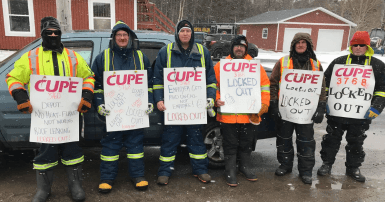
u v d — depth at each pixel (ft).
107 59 9.48
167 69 9.86
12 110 9.94
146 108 9.87
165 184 10.37
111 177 9.86
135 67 9.73
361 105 10.52
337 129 11.14
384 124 19.65
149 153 13.76
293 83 10.58
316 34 91.09
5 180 10.34
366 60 10.63
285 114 10.82
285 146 11.32
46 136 8.42
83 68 8.75
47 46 8.18
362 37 10.28
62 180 10.52
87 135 10.71
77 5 44.01
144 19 54.13
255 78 10.44
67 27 23.20
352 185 10.78
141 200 9.37
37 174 8.91
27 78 8.22
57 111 8.43
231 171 10.57
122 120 9.58
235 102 10.35
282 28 88.99
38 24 44.70
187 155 13.58
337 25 91.30
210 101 9.98
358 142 10.90
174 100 10.00
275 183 10.83
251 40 106.11
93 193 9.71
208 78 10.32
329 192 10.21
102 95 9.62
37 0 43.98
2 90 9.84
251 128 10.73
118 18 46.44
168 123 10.04
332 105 11.02
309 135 10.76
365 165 12.69
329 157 11.52
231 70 10.44
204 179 10.57
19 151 12.64
